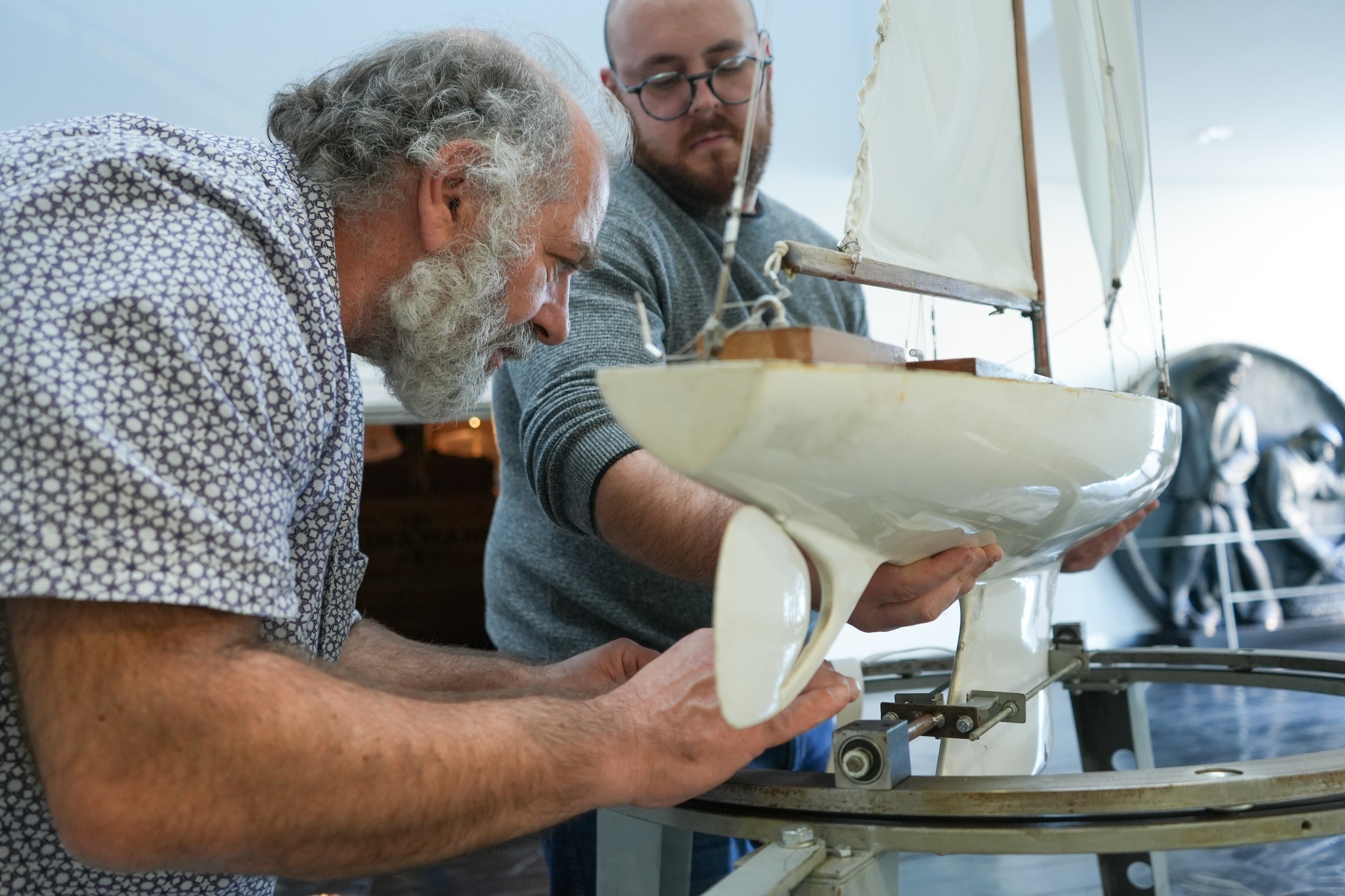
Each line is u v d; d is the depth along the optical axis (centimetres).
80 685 40
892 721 53
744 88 100
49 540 39
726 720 39
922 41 66
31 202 45
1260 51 314
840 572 46
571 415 77
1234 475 393
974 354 339
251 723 41
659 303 96
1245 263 418
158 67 255
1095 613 395
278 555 45
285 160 63
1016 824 44
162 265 45
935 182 68
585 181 74
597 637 97
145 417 42
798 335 39
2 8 245
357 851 43
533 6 279
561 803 46
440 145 63
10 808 51
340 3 265
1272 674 81
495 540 106
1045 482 53
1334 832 44
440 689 71
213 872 42
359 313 67
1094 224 109
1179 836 43
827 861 43
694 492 73
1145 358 382
